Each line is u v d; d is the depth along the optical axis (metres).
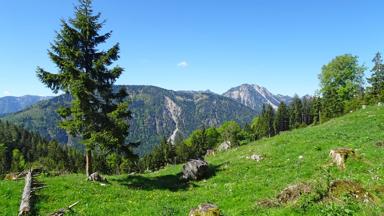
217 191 24.23
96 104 32.38
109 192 26.50
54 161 153.00
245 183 24.62
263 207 16.16
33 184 25.61
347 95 93.38
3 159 166.50
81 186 27.05
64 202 23.12
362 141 30.72
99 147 31.05
